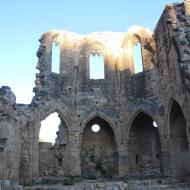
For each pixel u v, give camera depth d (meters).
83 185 17.72
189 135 18.27
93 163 28.41
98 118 29.44
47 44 28.89
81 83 29.30
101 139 29.36
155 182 17.75
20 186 17.75
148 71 27.77
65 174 26.19
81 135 27.48
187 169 21.72
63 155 27.62
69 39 30.50
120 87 29.28
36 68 27.92
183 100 19.17
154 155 28.22
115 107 28.80
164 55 23.59
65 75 28.89
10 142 18.86
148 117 28.86
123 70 29.69
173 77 21.27
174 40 20.31
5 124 18.50
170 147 22.50
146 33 29.00
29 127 23.89
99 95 29.03
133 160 27.55
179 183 17.09
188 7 21.22
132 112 27.59
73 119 27.77
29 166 22.80
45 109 25.95
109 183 17.23
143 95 27.50
